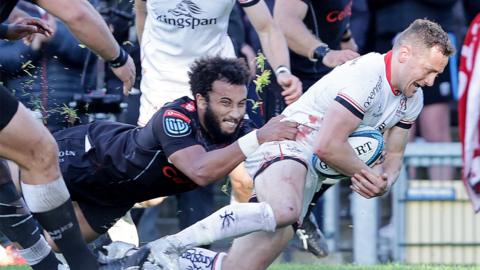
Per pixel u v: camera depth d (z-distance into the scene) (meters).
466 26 27.34
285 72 19.94
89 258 15.76
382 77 16.48
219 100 16.41
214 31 19.89
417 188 24.77
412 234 24.84
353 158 16.38
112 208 17.78
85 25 15.95
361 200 24.36
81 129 17.58
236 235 16.03
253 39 24.20
